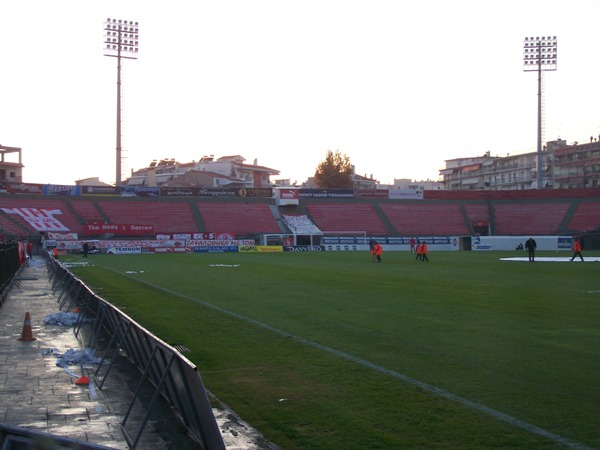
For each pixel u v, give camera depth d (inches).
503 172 4904.0
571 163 4347.9
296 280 1170.0
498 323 624.4
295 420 319.6
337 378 404.5
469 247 3125.0
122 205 3218.5
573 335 554.9
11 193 3016.7
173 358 291.3
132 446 286.0
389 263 1763.0
